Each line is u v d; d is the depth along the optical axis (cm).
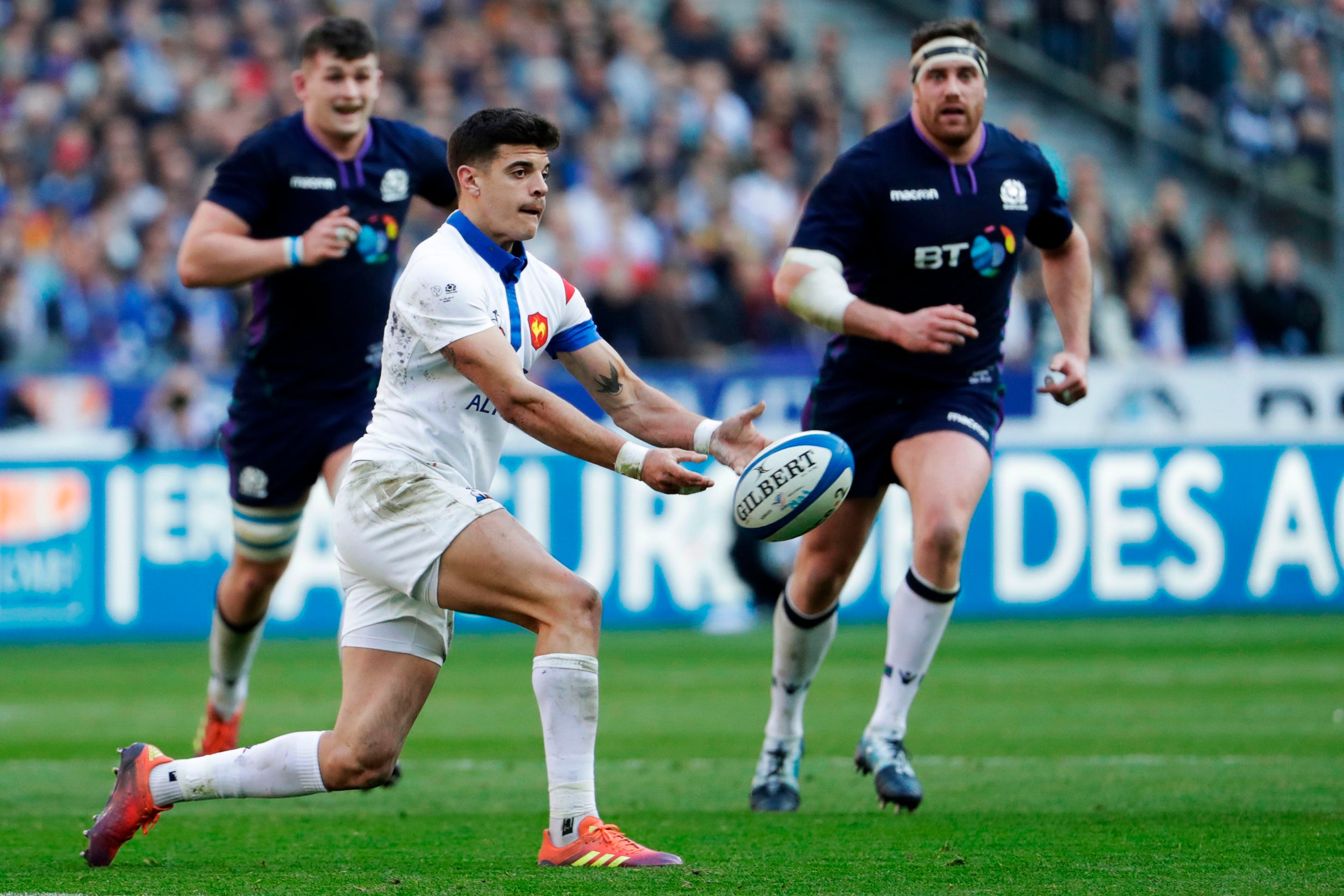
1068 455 4516
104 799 2053
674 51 6350
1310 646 3934
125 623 4322
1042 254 2073
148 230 5275
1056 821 1756
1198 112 6291
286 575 4366
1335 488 4556
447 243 1427
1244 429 4638
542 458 4350
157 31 6109
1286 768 2183
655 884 1347
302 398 2236
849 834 1692
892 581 4509
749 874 1413
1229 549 4544
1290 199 6166
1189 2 6291
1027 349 5122
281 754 1441
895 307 1962
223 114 5922
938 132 1911
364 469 1434
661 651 3981
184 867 1502
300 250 2091
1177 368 4666
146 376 5025
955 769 2222
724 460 1501
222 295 5178
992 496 4512
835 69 6394
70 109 5928
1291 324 5519
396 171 2261
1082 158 5641
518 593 1399
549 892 1312
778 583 4519
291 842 1680
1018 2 6494
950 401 1927
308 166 2209
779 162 6025
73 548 4322
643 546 4419
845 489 1413
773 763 1933
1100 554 4525
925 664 1858
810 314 1859
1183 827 1692
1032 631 4284
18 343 5197
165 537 4338
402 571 1405
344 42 2181
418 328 1408
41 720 2931
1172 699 3047
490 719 2888
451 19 6309
